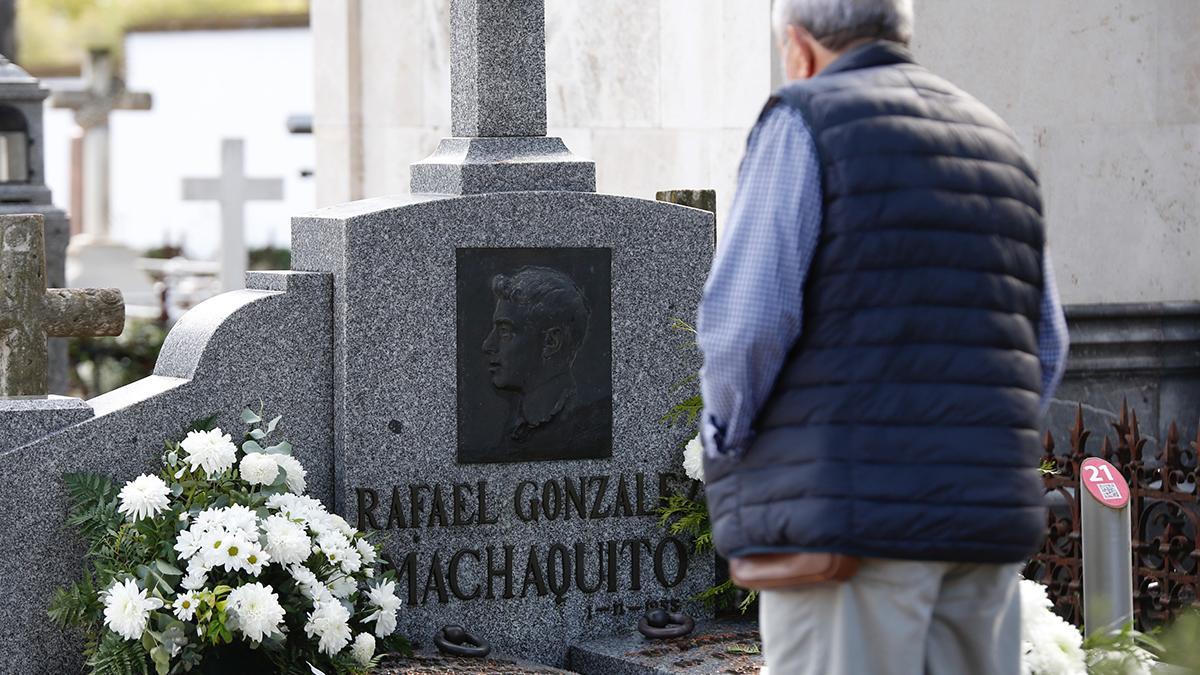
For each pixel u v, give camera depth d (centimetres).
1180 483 718
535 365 604
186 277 2392
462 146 618
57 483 551
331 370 594
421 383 592
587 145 935
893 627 333
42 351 566
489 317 599
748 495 342
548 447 609
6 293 560
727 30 812
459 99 630
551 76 966
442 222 590
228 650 531
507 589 607
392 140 1102
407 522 595
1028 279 347
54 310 566
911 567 331
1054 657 430
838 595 336
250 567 521
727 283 339
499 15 615
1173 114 806
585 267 610
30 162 1216
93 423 556
